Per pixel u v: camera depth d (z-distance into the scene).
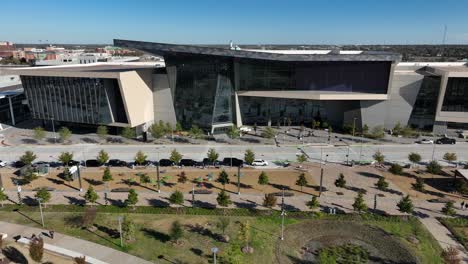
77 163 59.22
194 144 72.12
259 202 46.91
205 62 74.81
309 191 50.34
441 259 35.62
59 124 85.00
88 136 77.38
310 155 65.69
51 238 38.00
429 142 73.31
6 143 72.31
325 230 40.56
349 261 35.22
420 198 48.59
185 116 80.38
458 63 98.94
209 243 37.50
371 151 68.31
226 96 78.19
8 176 54.88
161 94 79.94
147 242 37.50
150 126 78.88
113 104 76.00
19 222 41.22
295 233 39.88
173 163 59.34
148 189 50.44
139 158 57.78
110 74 69.81
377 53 75.69
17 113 92.50
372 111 79.25
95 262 33.88
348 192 50.16
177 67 76.56
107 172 51.44
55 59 163.62
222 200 44.12
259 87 80.12
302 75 78.81
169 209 44.34
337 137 77.44
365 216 43.38
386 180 54.44
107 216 42.66
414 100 78.50
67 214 43.16
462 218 43.22
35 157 59.16
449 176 56.34
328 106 87.06
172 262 34.34
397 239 38.81
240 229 37.09
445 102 77.75
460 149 70.00
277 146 71.06
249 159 58.31
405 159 63.94
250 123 87.94
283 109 87.81
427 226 41.56
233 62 76.50
